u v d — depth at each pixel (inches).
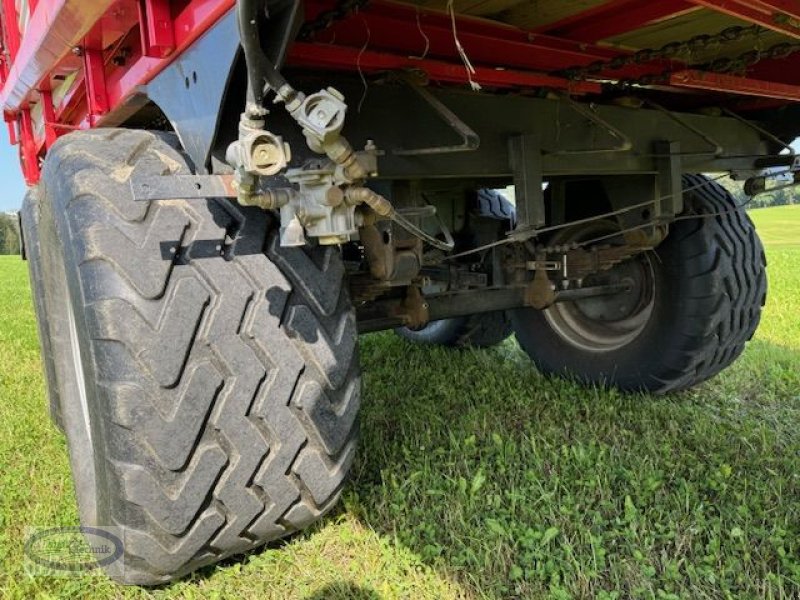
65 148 73.5
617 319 140.4
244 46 49.0
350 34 76.9
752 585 70.8
